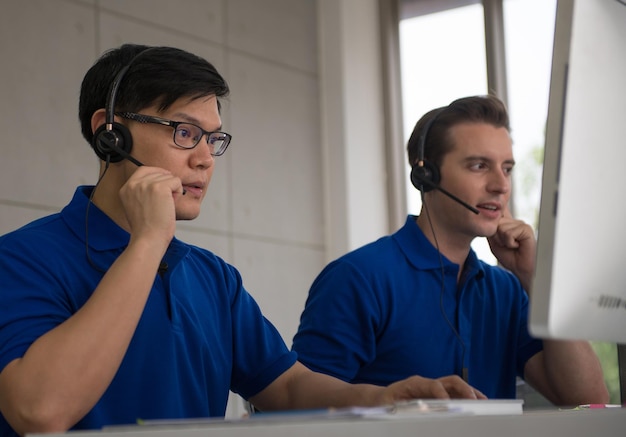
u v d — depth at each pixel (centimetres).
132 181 159
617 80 126
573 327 117
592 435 125
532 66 512
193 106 178
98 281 170
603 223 121
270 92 512
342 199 527
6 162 386
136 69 177
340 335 230
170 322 175
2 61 391
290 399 190
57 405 138
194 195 178
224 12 495
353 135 535
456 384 155
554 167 116
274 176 505
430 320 237
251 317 199
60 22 415
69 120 412
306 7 544
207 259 197
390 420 108
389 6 560
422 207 248
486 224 238
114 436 105
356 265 237
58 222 177
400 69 556
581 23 119
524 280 249
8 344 148
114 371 145
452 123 241
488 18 523
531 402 275
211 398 183
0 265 162
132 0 448
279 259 498
